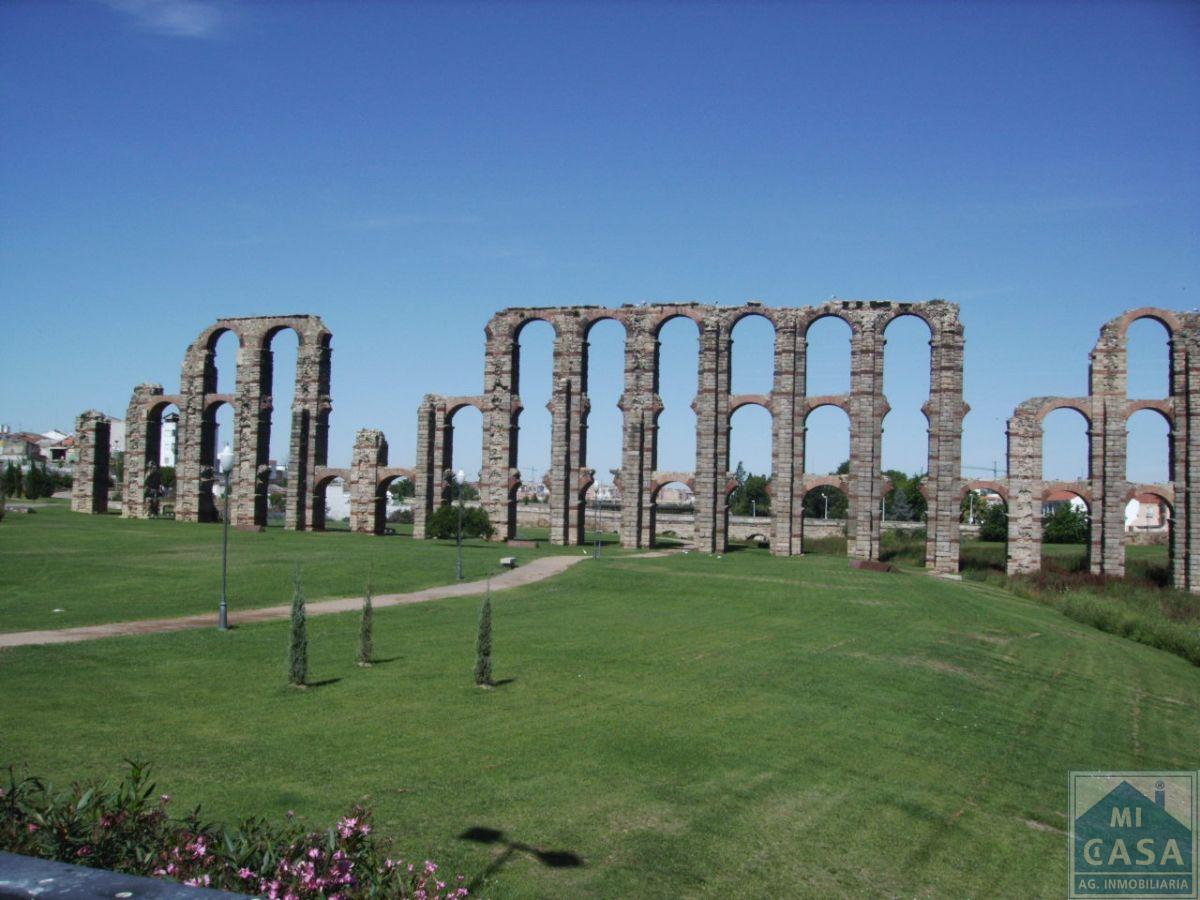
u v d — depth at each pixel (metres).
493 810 19.17
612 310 92.50
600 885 16.44
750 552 90.00
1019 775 25.42
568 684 30.22
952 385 83.62
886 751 25.95
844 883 17.80
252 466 99.38
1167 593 73.94
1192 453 80.06
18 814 11.33
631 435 90.75
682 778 22.09
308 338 98.88
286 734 23.23
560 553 80.19
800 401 87.62
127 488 104.38
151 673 28.92
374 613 42.69
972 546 110.12
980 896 18.11
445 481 95.38
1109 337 82.00
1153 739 31.08
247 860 11.50
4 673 27.64
